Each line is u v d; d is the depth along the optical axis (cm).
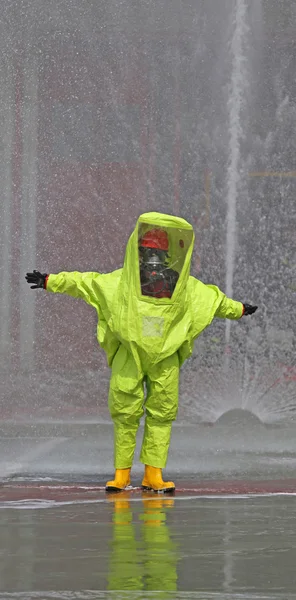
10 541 1254
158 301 1684
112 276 1730
